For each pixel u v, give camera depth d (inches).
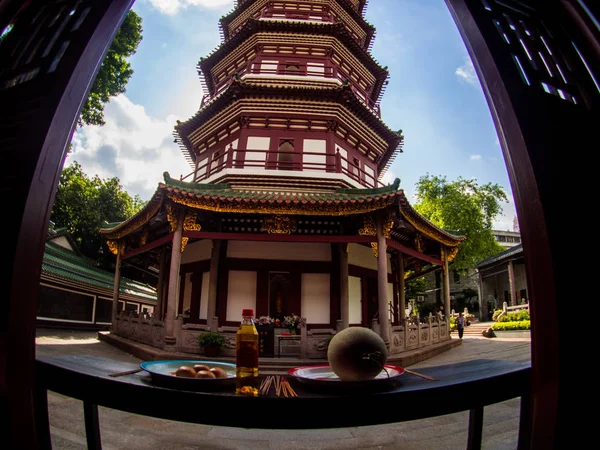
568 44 104.1
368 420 81.7
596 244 83.7
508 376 94.0
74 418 293.6
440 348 748.6
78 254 1305.4
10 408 82.3
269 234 624.1
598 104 96.2
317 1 951.6
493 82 97.6
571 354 78.5
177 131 908.0
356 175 850.8
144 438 269.3
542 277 83.4
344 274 705.0
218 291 716.0
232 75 940.6
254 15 981.8
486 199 1770.4
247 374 93.7
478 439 145.0
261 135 799.1
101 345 758.5
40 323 912.3
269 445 264.7
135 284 1417.3
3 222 87.6
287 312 719.7
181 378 86.6
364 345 90.4
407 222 714.2
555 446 78.0
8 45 110.5
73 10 118.6
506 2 112.7
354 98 791.7
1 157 95.0
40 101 98.2
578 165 89.7
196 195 596.4
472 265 1788.9
